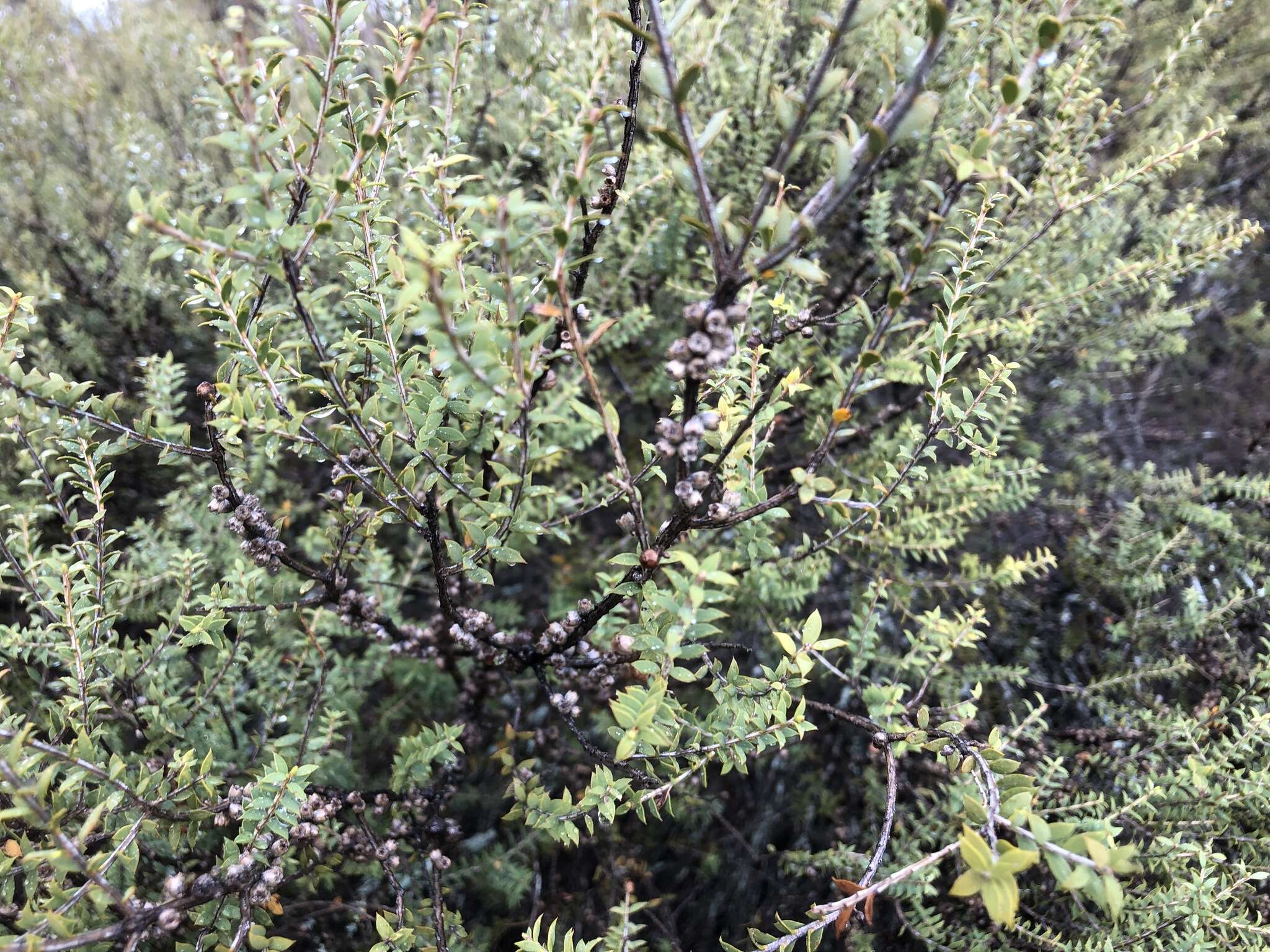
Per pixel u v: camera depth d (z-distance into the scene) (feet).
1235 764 7.67
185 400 12.40
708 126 3.59
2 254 11.14
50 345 10.12
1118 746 8.39
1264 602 9.30
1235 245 8.49
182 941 6.31
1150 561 9.83
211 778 5.67
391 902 8.17
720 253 3.78
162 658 7.51
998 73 10.05
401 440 5.77
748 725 5.41
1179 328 12.94
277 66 4.17
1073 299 9.41
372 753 10.39
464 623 6.66
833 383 9.55
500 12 11.32
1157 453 13.58
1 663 7.15
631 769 6.06
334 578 6.75
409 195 7.33
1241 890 6.42
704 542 8.63
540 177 11.87
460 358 3.70
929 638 7.62
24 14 14.85
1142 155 11.14
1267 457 11.18
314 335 5.08
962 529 8.87
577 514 6.59
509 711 10.72
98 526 6.10
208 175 11.68
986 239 5.21
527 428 4.80
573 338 4.10
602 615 6.28
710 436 4.72
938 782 8.71
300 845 6.54
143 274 11.00
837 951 9.93
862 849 9.06
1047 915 7.68
